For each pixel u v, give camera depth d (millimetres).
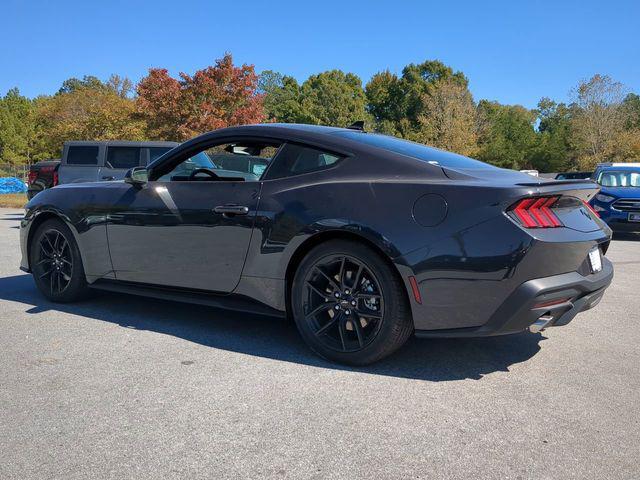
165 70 25250
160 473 2127
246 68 26016
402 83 67125
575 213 3230
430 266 2922
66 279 4613
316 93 62438
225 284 3689
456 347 3676
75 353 3473
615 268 7293
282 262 3410
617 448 2342
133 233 4090
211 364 3291
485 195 2881
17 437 2408
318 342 3338
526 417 2625
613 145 42438
